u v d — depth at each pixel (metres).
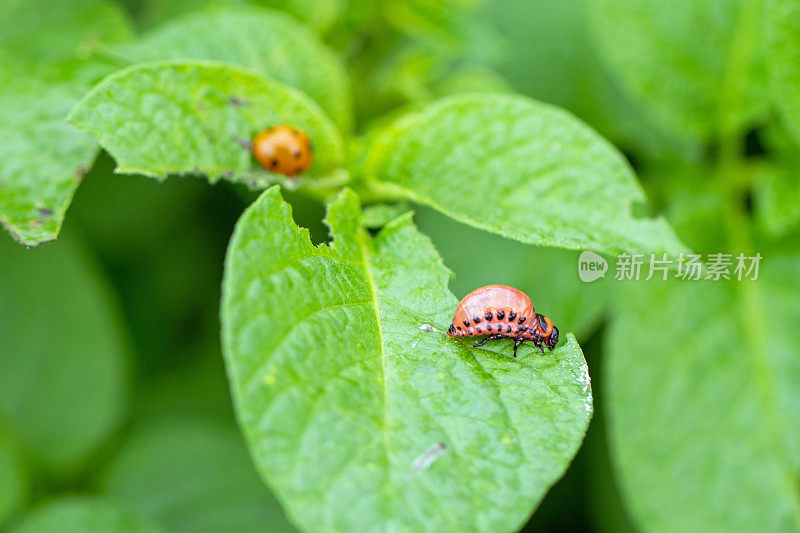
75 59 0.26
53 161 0.26
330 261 0.24
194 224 0.32
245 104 0.26
